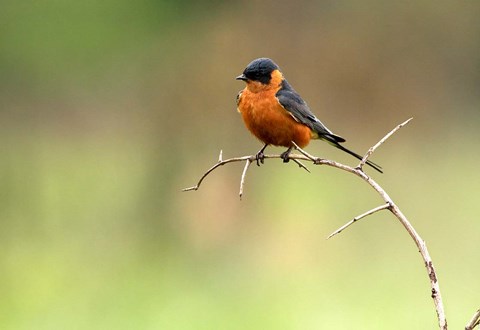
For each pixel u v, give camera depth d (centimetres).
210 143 1923
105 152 2092
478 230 1588
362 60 2323
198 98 1975
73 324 1243
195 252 1614
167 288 1391
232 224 1761
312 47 2256
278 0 2164
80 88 1981
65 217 1805
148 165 1898
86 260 1563
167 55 1986
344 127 2336
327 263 1467
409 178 2069
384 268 1406
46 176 2036
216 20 2036
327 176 2059
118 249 1628
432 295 445
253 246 1630
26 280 1438
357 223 1678
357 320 1201
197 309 1295
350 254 1501
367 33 2331
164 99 1981
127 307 1316
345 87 2320
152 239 1697
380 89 2352
